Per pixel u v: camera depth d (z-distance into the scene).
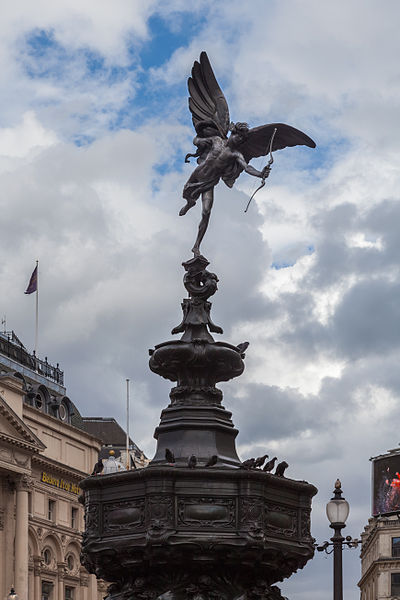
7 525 93.06
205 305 15.12
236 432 14.68
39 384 105.31
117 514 13.73
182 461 14.18
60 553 102.19
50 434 103.00
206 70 16.09
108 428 137.25
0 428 92.31
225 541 13.30
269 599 14.02
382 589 116.00
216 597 13.61
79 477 105.69
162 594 13.62
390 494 117.19
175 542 13.25
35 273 109.94
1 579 91.50
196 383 14.82
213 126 15.90
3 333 106.69
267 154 16.00
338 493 24.81
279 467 13.96
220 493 13.44
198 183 15.61
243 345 15.30
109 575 14.23
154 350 15.08
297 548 14.01
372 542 120.50
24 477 94.12
